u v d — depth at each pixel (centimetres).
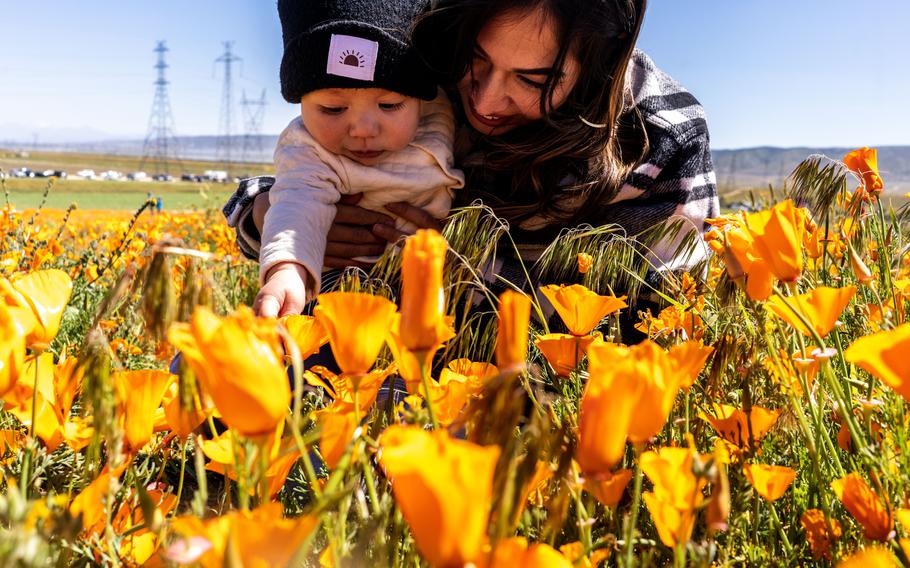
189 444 178
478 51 229
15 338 96
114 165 14262
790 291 127
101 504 91
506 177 261
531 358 191
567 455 82
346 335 94
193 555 60
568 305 149
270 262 205
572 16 217
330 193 239
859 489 105
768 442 144
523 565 63
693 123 267
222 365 71
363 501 94
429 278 91
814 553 122
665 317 186
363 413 112
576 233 202
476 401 82
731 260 132
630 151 256
